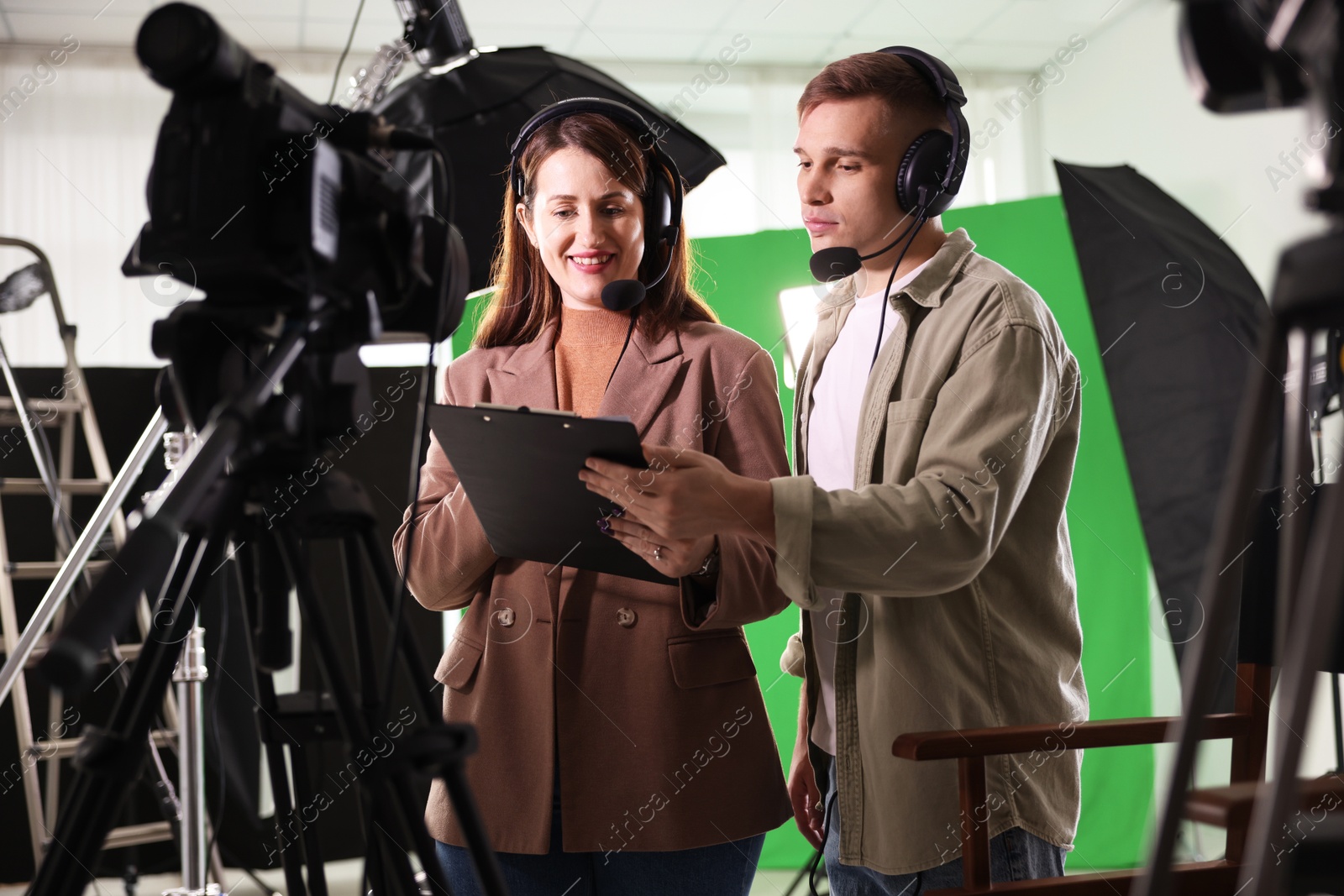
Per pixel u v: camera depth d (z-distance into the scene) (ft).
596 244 4.22
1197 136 12.01
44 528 10.87
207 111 2.20
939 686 4.00
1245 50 1.66
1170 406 8.31
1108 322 8.52
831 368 4.75
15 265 13.73
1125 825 10.86
